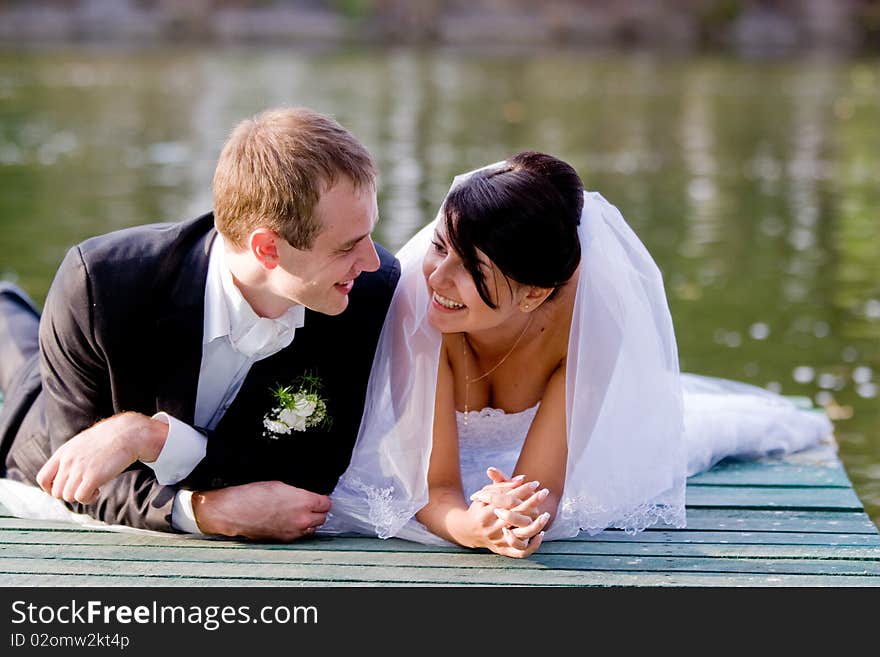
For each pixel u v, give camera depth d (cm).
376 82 3194
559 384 552
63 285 505
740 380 978
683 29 4712
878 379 985
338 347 532
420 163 1961
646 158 2138
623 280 541
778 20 4716
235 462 528
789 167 2062
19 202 1617
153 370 517
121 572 502
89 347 505
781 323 1145
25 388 573
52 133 2247
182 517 532
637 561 524
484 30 4678
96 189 1719
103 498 538
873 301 1225
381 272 548
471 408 571
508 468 592
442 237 502
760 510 584
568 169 504
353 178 471
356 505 548
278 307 507
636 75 3603
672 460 553
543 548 537
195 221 518
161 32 4419
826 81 3491
